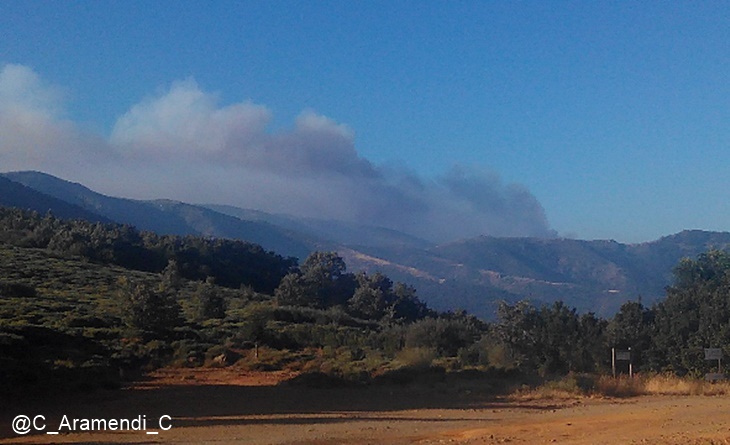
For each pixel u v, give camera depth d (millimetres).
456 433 16734
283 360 37406
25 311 40312
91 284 59312
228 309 59250
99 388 26391
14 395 22969
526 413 21719
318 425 18562
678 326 35250
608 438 15406
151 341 38125
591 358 37562
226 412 21406
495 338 41344
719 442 14211
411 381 31516
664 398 26938
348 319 61250
